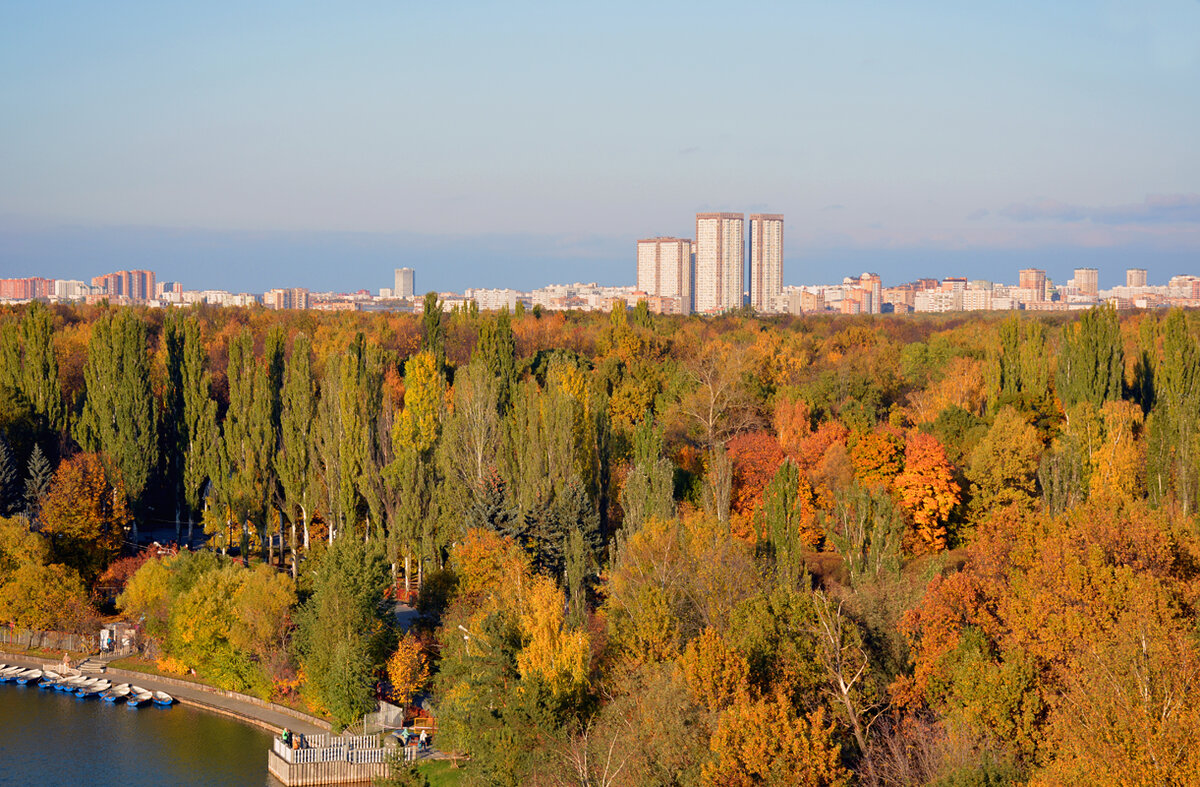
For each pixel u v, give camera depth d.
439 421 97.12
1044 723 44.91
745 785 42.53
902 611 57.78
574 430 88.94
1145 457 94.81
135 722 73.38
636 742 46.84
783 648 52.41
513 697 54.38
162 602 83.19
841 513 72.00
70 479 93.44
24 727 72.06
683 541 68.25
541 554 76.94
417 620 78.81
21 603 85.19
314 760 63.56
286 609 77.50
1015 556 58.84
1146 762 35.12
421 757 63.81
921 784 42.94
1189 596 51.03
